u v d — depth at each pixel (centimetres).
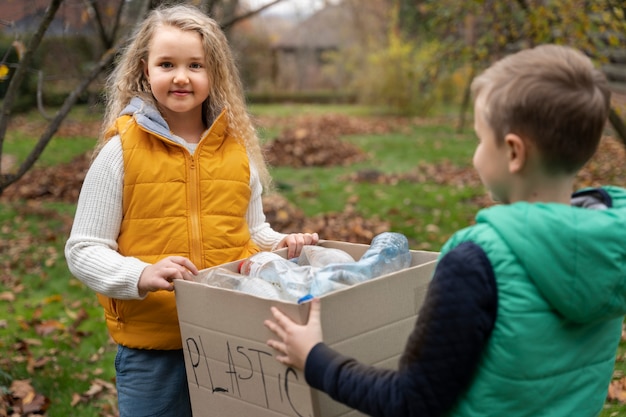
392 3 2445
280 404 157
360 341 157
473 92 141
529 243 123
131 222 204
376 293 159
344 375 139
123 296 190
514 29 706
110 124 225
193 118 221
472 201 837
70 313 489
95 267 193
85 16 556
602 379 141
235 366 166
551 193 133
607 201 140
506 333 125
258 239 231
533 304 124
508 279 125
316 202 854
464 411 131
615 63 1165
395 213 785
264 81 3186
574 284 123
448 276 126
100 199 201
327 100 3094
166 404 205
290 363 149
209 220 208
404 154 1308
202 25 214
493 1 711
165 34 210
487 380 128
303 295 168
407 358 131
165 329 202
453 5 806
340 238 674
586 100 127
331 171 1110
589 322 131
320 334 146
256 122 259
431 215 769
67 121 1778
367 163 1195
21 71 336
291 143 1206
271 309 152
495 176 137
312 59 3656
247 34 3122
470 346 124
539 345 126
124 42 363
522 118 128
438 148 1385
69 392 362
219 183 211
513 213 126
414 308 169
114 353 419
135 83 221
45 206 852
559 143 128
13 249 664
